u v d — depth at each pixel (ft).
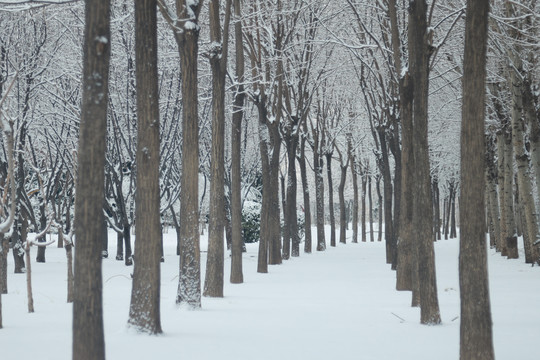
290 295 55.62
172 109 99.35
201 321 39.65
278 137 94.73
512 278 70.90
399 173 85.76
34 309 45.14
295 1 90.12
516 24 78.74
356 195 170.09
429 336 34.83
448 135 131.13
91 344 22.40
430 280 39.88
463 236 25.88
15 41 82.07
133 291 34.73
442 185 200.95
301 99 105.60
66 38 91.66
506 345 31.91
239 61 73.51
